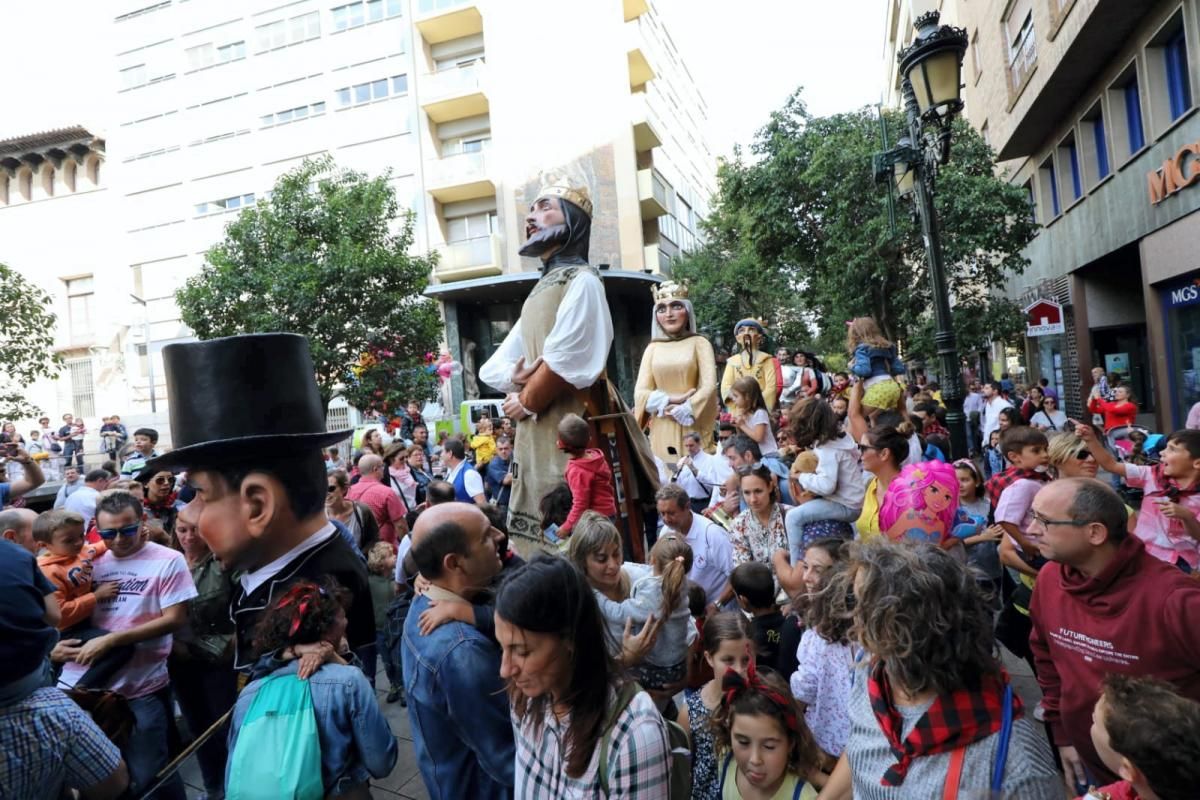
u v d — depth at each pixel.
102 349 30.42
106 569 3.55
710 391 5.79
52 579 3.35
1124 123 13.85
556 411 4.35
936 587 1.65
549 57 26.14
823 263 17.86
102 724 2.77
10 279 12.85
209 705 3.96
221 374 2.21
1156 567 2.20
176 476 6.04
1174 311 12.52
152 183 30.45
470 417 16.20
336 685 2.14
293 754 2.03
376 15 28.08
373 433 9.04
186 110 30.08
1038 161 18.94
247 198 29.45
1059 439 3.70
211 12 29.83
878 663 1.83
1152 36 11.93
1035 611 2.54
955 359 6.83
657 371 5.95
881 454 3.54
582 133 25.92
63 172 31.12
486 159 26.31
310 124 28.61
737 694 2.36
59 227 31.17
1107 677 1.76
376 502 6.07
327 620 2.21
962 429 6.71
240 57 29.53
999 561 3.79
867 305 16.89
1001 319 16.11
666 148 37.16
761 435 5.66
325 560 2.38
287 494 2.28
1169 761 1.50
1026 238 15.77
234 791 2.03
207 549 3.89
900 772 1.67
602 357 4.31
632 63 28.22
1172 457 3.53
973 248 15.03
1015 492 3.56
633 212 25.75
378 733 2.15
